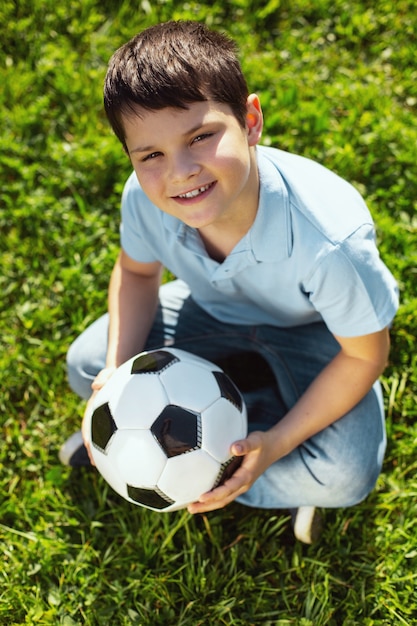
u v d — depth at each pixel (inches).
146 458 66.2
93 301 102.7
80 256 107.3
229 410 69.1
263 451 70.6
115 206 111.4
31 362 98.4
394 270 100.3
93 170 113.7
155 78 54.9
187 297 89.1
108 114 60.2
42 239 108.7
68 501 88.7
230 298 79.0
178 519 85.1
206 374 70.0
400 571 81.0
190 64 55.7
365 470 76.0
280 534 86.7
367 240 65.8
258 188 63.7
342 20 128.2
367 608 79.4
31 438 94.6
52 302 104.5
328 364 75.8
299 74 122.6
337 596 81.1
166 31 59.7
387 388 92.8
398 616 77.2
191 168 55.2
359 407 76.7
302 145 114.6
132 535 85.2
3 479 91.1
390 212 108.7
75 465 90.8
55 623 79.4
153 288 85.7
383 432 78.9
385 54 124.8
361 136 114.2
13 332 101.3
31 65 126.2
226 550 84.4
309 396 73.5
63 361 99.7
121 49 60.0
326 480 76.3
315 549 84.0
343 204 66.2
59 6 129.9
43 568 83.3
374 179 111.4
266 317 81.8
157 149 56.1
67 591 81.8
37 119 119.0
